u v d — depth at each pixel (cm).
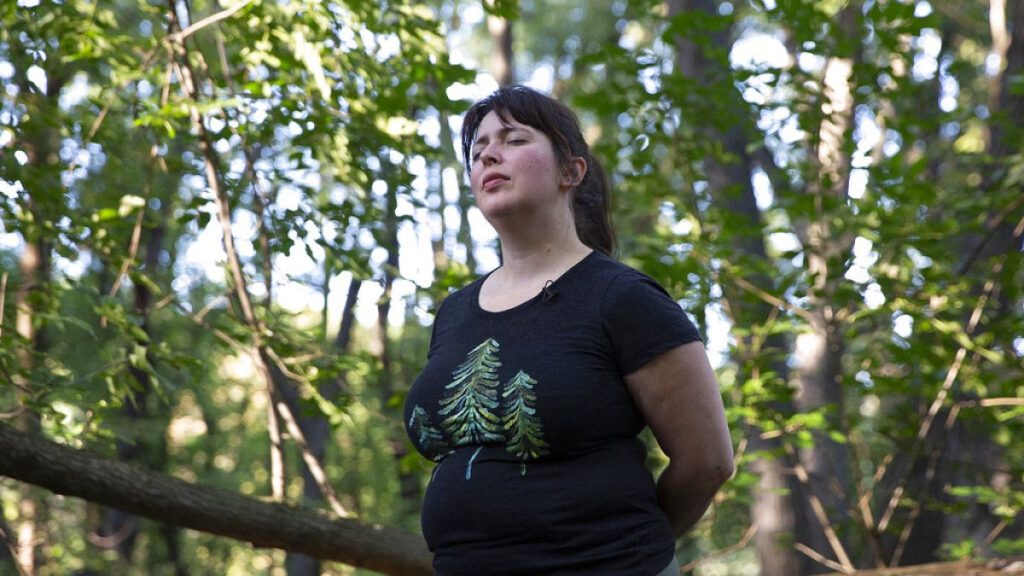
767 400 521
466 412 187
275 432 431
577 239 203
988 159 545
